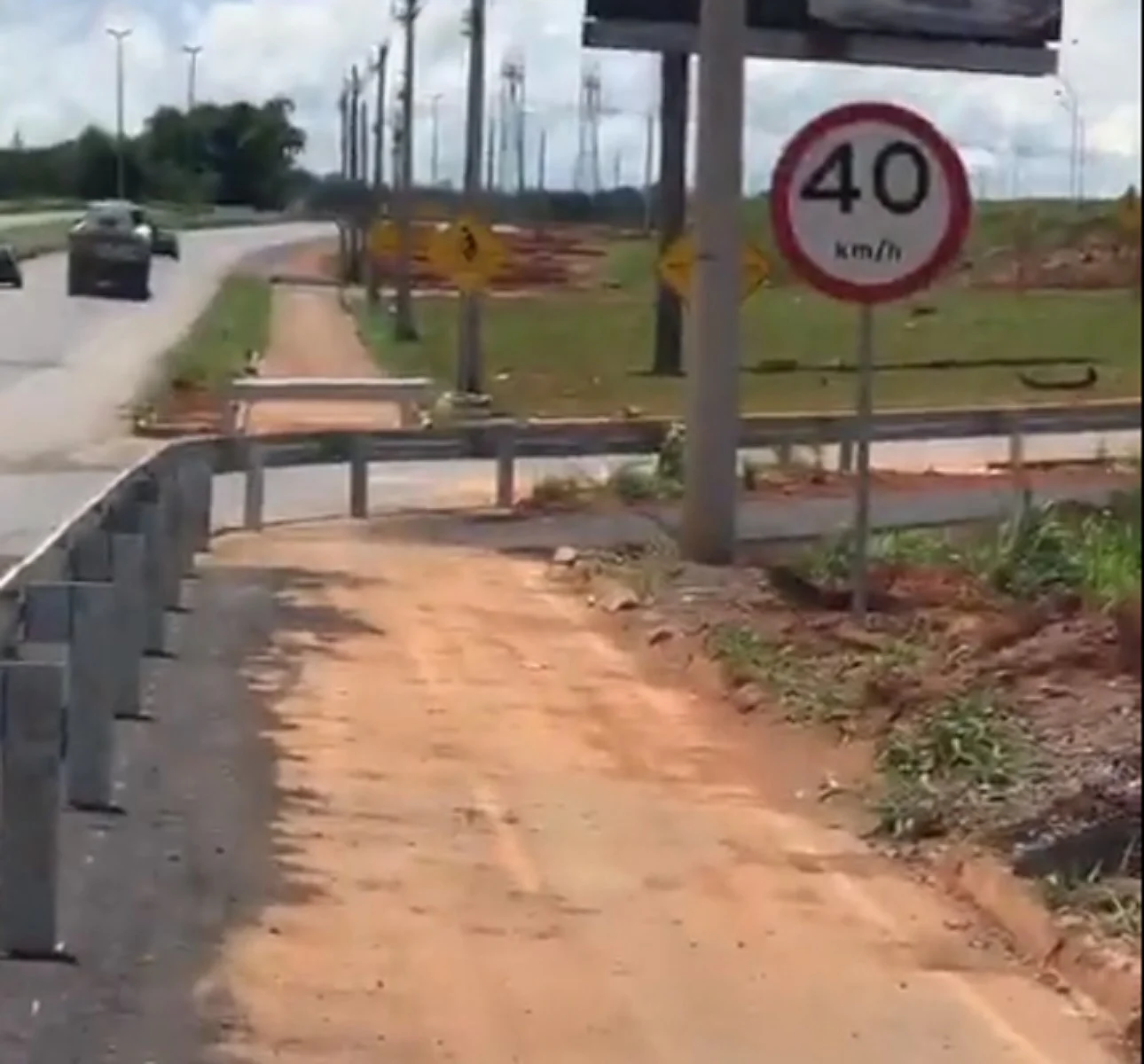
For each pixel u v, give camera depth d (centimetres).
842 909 830
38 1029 676
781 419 2725
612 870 882
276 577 1775
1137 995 689
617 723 1186
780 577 1617
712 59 1734
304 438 2319
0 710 745
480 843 921
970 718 1020
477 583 1758
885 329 6378
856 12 2611
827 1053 670
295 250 11994
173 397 3928
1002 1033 692
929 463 3048
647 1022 697
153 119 14475
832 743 1097
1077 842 836
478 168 4088
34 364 4541
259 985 727
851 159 1153
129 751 1078
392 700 1236
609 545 2011
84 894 826
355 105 10144
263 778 1030
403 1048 668
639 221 14775
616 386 4781
